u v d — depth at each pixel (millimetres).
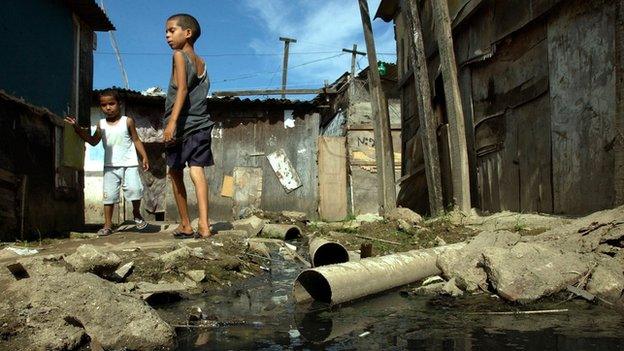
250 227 6785
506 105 6195
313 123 12602
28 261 2611
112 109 5586
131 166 5711
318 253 4195
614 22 4316
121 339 2031
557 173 5133
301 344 2029
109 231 5566
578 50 4812
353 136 12867
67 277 2262
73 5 6828
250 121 12484
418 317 2432
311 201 12461
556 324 2234
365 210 12703
